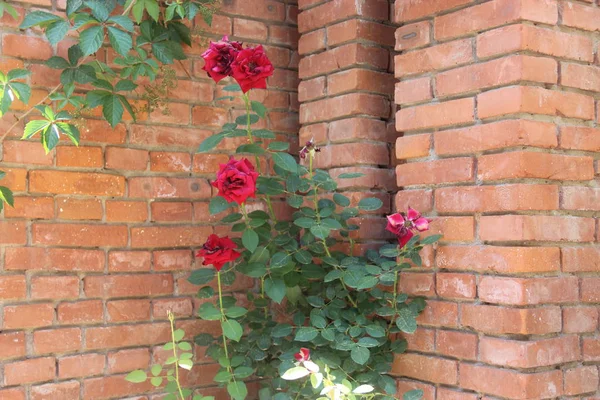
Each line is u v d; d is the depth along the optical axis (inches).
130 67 99.7
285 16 118.4
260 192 103.0
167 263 107.1
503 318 87.4
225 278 104.2
